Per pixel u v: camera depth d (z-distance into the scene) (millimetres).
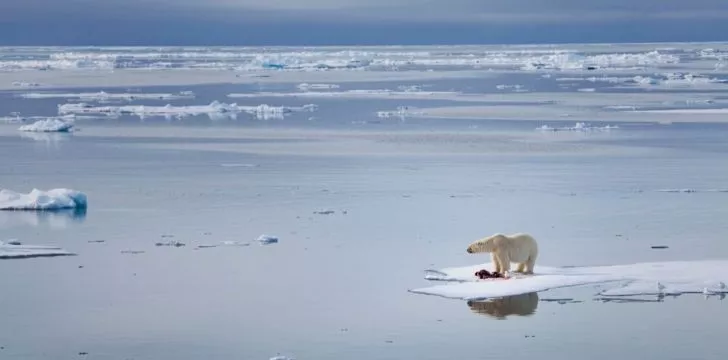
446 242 34719
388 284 28812
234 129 80875
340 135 75375
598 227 37531
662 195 45312
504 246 28906
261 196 45469
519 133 75750
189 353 22859
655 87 135375
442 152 63656
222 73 193875
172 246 34531
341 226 37906
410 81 160250
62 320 25531
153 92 133750
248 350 23031
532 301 26609
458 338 23672
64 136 75375
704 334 23750
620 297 26828
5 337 24203
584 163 57500
